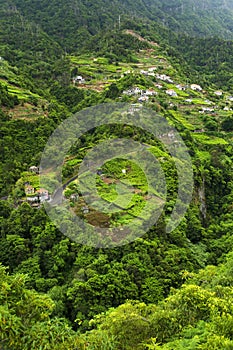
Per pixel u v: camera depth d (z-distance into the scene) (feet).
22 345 26.25
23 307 28.58
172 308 48.98
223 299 45.52
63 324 30.04
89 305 77.51
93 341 30.17
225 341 34.96
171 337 45.39
